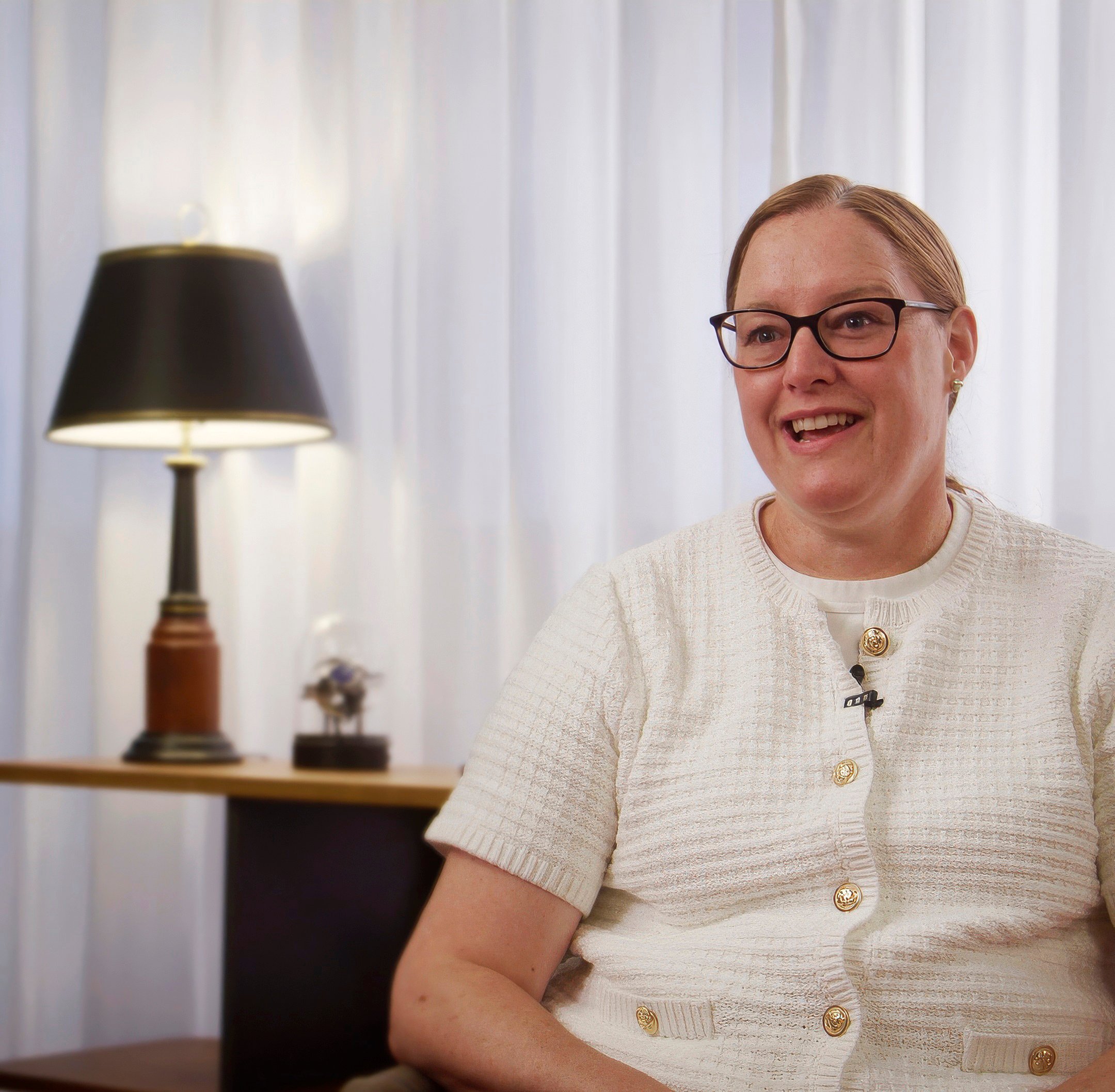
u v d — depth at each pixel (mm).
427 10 2107
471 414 2068
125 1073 1786
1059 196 1752
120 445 2041
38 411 2225
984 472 1768
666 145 1972
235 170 2211
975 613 1062
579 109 2041
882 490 1047
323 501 2107
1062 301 1740
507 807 1067
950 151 1820
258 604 2184
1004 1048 938
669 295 1957
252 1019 1595
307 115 2145
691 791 1036
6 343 2275
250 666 2182
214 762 1842
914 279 1072
